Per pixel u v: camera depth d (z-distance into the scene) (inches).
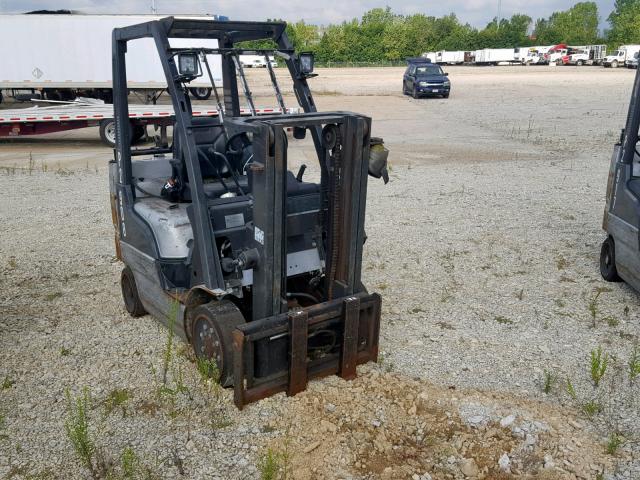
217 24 171.5
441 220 353.1
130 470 135.2
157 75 859.4
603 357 191.0
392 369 182.1
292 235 171.2
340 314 166.6
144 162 213.0
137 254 195.6
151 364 183.6
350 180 161.5
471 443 148.4
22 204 394.9
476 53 2716.5
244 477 136.0
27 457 143.3
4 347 197.2
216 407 160.6
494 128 770.8
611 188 255.0
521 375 180.5
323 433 150.6
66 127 633.6
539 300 237.3
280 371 163.3
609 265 254.8
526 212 369.7
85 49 860.6
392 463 141.3
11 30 847.7
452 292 245.1
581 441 148.6
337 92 1293.1
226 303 167.0
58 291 245.9
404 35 3257.9
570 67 2359.7
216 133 187.9
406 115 915.4
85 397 156.7
